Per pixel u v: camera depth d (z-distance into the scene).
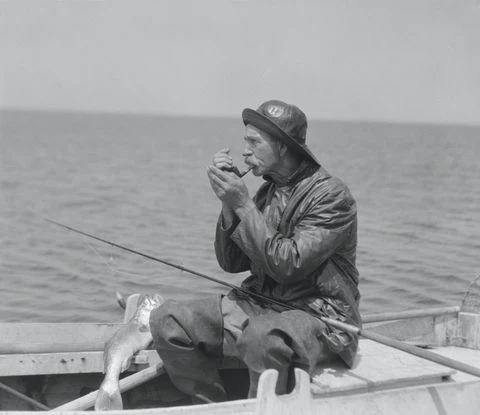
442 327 6.16
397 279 10.15
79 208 18.88
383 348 5.09
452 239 13.37
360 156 42.88
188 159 40.53
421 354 4.36
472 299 6.09
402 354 4.96
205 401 4.71
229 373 5.16
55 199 20.67
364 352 4.97
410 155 44.81
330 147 54.88
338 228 4.49
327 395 4.31
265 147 4.63
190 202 20.09
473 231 14.36
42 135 76.44
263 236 4.41
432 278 10.24
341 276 4.62
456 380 4.72
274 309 4.66
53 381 5.16
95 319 8.73
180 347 4.56
